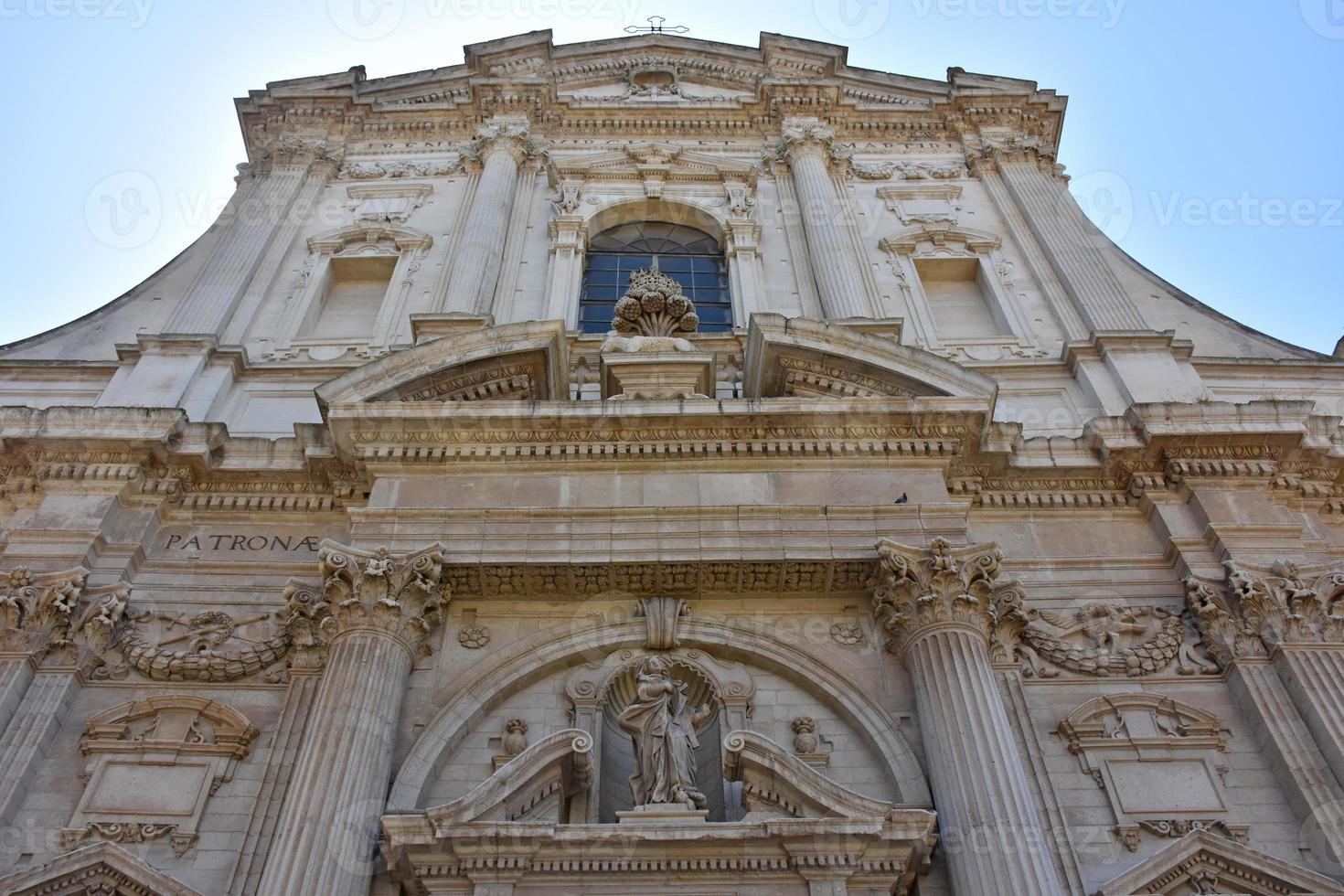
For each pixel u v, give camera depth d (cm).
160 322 1827
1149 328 1764
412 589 1195
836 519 1277
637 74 2502
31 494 1355
